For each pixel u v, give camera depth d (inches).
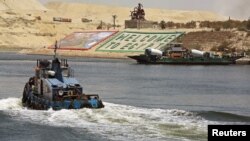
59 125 5002.5
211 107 7253.9
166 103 7598.4
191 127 4790.8
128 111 5644.7
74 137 4554.6
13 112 5826.8
